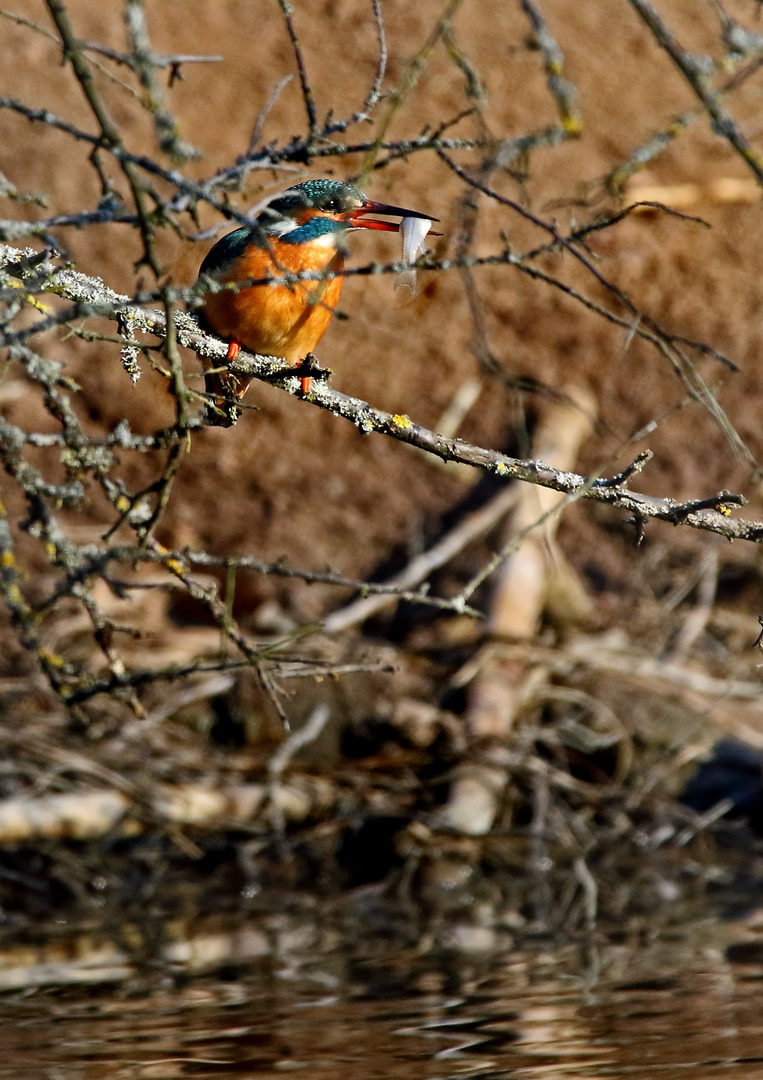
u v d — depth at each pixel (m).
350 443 13.41
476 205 5.40
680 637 12.36
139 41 3.48
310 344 6.28
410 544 12.98
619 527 13.42
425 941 7.99
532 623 11.84
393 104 4.05
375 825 10.80
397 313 13.46
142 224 3.77
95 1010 6.31
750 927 8.16
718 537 13.34
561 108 3.72
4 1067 5.36
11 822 10.06
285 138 13.98
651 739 11.45
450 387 13.49
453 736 11.12
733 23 3.75
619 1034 5.72
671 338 5.24
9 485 12.55
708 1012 6.04
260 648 5.23
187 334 5.76
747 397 13.70
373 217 7.16
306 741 11.26
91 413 12.45
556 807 10.95
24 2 14.39
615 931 8.16
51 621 11.90
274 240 6.15
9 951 7.99
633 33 15.30
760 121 14.79
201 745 11.25
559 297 13.76
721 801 11.18
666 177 14.32
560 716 11.64
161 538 12.73
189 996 6.58
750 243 14.12
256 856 10.55
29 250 5.02
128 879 10.26
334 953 7.66
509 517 12.65
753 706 11.77
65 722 10.96
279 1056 5.47
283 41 14.73
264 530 12.84
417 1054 5.46
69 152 13.48
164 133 3.48
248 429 12.97
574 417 13.32
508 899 9.45
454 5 3.88
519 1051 5.48
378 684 11.52
